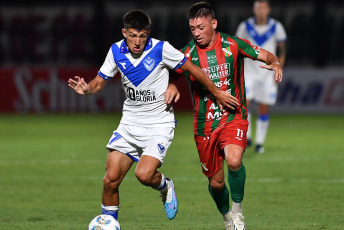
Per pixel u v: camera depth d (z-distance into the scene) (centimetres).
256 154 4203
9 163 3847
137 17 1838
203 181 3222
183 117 6825
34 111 7244
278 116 7119
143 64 1912
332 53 8331
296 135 5372
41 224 2242
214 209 2559
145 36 1858
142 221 2316
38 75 7244
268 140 5034
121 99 7262
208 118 2050
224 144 2011
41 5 8612
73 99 7244
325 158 3994
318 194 2845
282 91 7356
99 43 8075
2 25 8625
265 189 2978
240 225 1988
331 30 8319
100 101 7269
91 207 2592
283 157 4047
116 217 1966
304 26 8338
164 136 1955
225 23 8344
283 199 2739
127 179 3306
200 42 2031
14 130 5756
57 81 7238
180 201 2725
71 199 2762
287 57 8369
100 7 8012
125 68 1923
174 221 2316
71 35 8600
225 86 2059
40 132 5591
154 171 1891
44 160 3969
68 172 3512
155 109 1967
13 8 8612
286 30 8362
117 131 1989
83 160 3966
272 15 8425
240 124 2042
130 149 1972
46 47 8644
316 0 8050
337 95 7300
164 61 1933
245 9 8306
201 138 2066
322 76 7319
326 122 6475
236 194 1988
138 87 1939
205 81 1967
